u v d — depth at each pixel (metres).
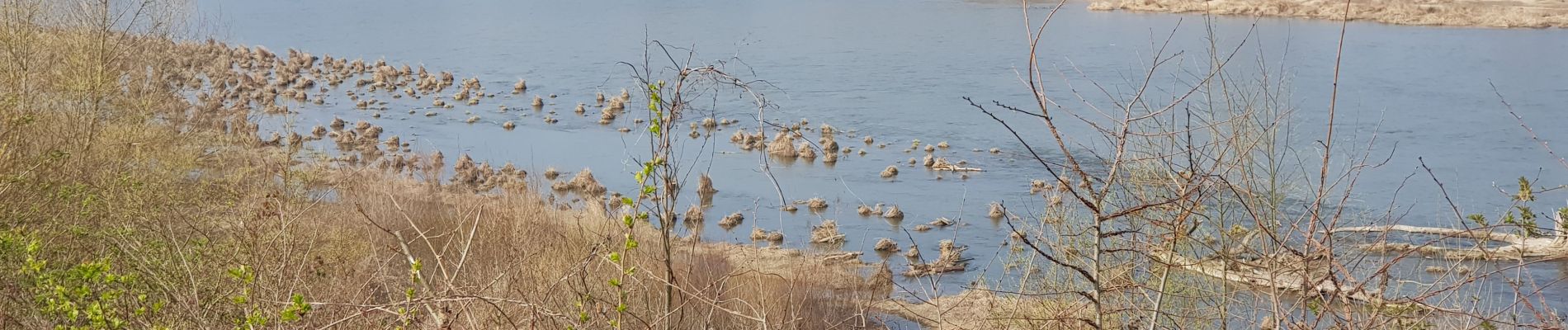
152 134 21.58
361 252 14.50
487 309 9.64
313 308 9.40
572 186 35.25
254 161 23.34
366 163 37.94
